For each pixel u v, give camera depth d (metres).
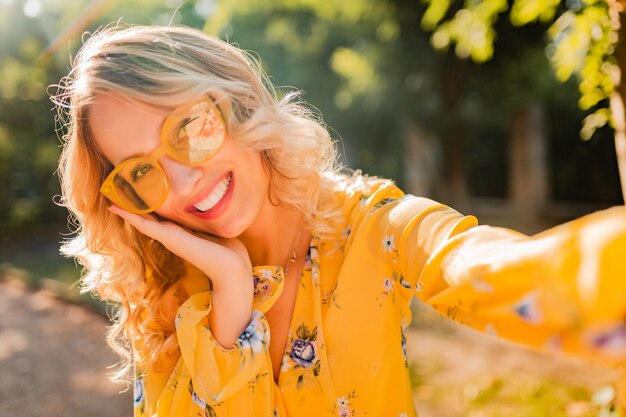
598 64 2.12
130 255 1.34
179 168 1.10
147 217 1.23
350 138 15.55
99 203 1.27
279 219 1.25
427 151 14.57
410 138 14.39
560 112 14.79
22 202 16.11
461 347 5.21
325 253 1.21
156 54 1.09
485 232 0.82
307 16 12.64
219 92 1.09
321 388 1.13
